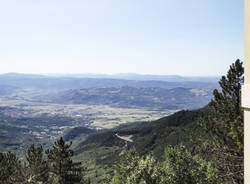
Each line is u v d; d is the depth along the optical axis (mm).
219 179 13242
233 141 12742
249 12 3762
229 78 13422
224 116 13375
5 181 29578
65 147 30250
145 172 12578
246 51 3826
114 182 16047
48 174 30016
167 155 14688
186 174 13758
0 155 32906
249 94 3629
